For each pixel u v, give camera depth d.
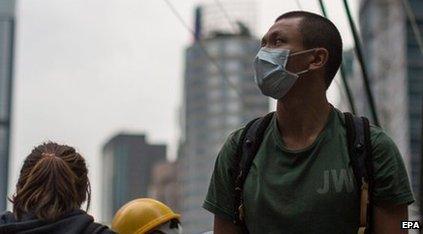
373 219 3.42
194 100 194.75
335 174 3.36
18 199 3.67
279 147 3.44
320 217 3.35
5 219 3.72
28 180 3.66
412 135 118.19
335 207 3.35
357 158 3.37
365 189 3.35
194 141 192.75
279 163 3.43
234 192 3.55
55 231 3.61
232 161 3.56
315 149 3.40
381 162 3.37
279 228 3.40
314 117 3.46
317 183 3.36
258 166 3.45
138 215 4.66
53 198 3.65
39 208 3.63
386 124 120.75
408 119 119.19
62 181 3.67
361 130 3.41
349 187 3.35
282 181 3.39
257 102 186.00
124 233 4.65
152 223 4.63
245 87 186.50
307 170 3.38
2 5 150.62
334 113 3.51
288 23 3.51
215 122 190.38
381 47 125.12
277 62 3.47
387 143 3.40
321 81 3.49
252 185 3.45
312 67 3.46
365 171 3.36
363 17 130.88
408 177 3.44
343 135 3.43
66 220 3.63
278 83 3.46
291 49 3.47
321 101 3.47
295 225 3.37
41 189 3.65
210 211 3.61
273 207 3.39
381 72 123.50
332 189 3.35
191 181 190.88
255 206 3.43
